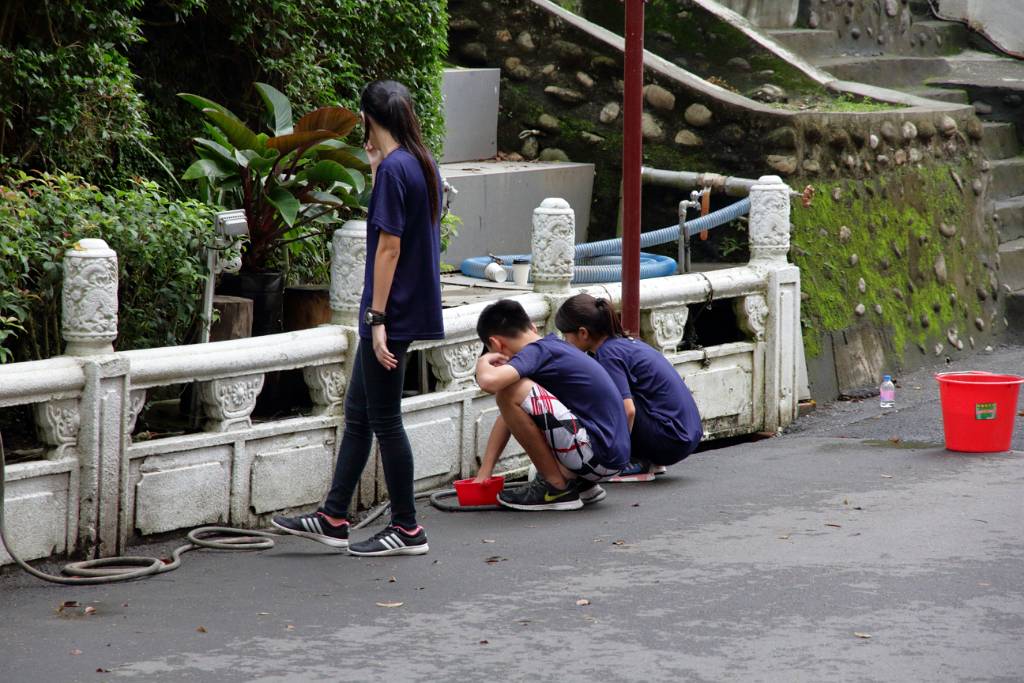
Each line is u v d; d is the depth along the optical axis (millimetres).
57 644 6914
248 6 12562
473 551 8844
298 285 11789
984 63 22438
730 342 13836
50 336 9812
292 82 12930
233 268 11164
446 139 16547
